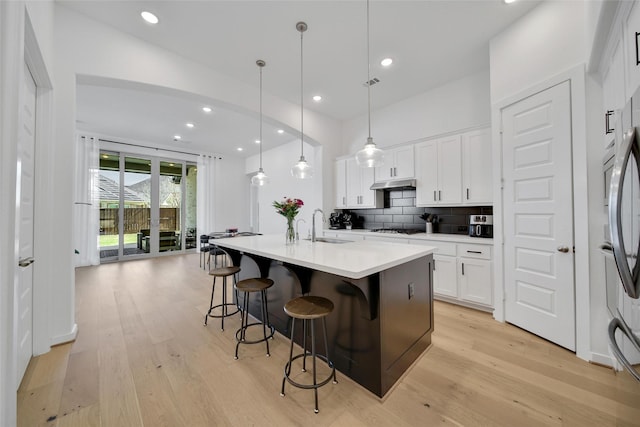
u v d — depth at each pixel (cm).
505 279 260
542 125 224
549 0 220
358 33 262
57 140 218
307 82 356
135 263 572
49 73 201
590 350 195
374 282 161
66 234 224
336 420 142
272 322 257
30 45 164
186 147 678
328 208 478
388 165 408
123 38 255
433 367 190
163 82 280
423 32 261
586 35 191
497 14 238
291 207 275
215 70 322
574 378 175
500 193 261
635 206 102
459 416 144
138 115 458
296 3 225
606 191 180
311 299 177
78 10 229
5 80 100
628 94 138
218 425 139
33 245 202
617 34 150
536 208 230
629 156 105
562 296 212
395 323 175
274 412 148
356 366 173
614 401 153
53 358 200
